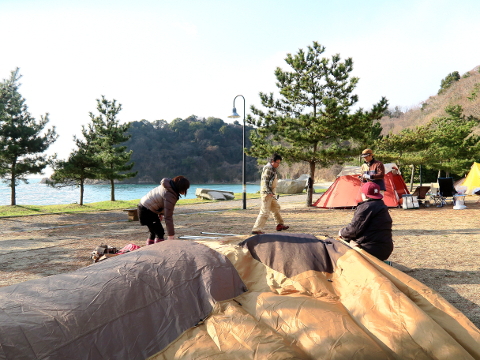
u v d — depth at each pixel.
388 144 20.27
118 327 2.67
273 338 2.60
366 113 15.18
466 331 2.78
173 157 133.88
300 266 3.67
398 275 3.52
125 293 2.91
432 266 5.61
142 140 136.50
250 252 3.87
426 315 2.78
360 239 4.62
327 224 10.85
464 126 26.42
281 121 16.39
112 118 24.81
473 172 21.47
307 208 16.50
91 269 3.30
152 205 5.99
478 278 4.93
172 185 5.70
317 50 16.02
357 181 15.38
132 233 10.42
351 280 3.47
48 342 2.39
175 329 2.80
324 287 3.47
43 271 6.16
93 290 2.89
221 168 132.12
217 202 23.70
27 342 2.34
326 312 2.91
